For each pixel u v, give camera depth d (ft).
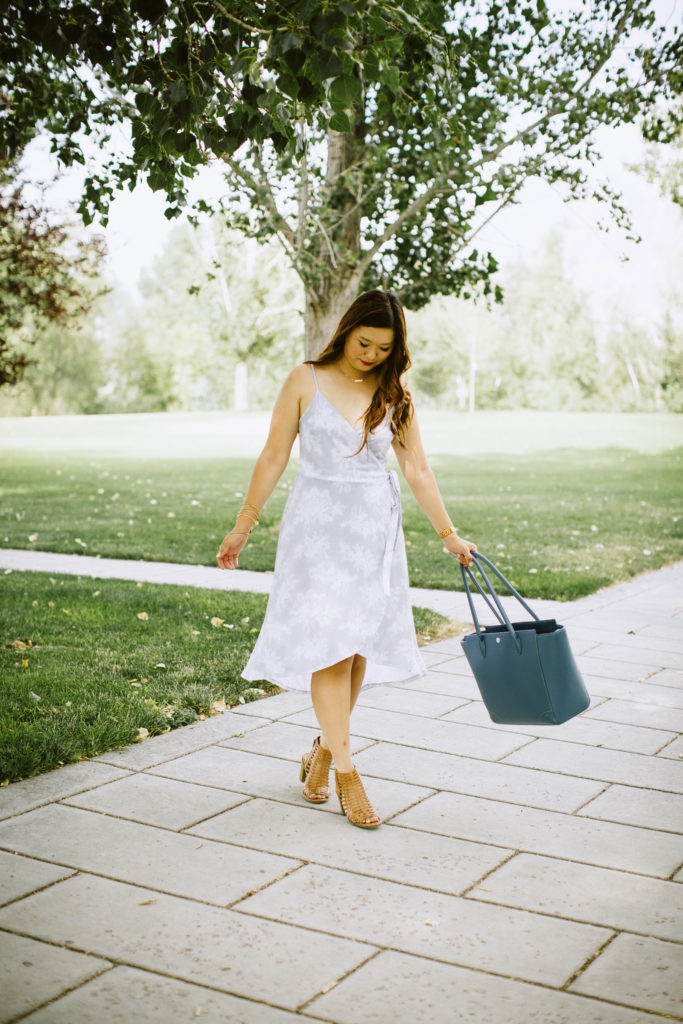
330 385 11.34
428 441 107.55
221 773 12.92
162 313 223.92
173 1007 7.63
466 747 14.12
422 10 13.65
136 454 89.51
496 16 29.17
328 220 32.94
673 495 56.54
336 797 12.18
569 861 10.41
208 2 12.40
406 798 12.15
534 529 41.29
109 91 23.27
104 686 16.47
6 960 8.23
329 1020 7.51
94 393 216.13
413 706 16.20
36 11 12.81
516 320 227.81
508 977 8.15
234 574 30.14
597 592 27.84
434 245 33.83
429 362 229.45
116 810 11.55
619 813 11.73
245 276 161.89
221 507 49.14
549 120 32.22
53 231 40.09
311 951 8.51
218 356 191.31
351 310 11.19
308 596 11.28
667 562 33.58
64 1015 7.48
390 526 11.60
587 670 18.83
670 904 9.46
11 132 21.33
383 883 9.83
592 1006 7.75
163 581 28.53
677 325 172.65
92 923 8.89
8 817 11.27
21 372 45.78
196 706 15.72
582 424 132.67
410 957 8.44
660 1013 7.66
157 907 9.23
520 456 89.10
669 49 31.35
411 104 15.81
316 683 11.46
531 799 12.15
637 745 14.29
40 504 49.65
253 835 10.94
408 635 11.86
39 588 26.00
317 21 9.70
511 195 32.68
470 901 9.48
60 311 43.09
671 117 33.01
